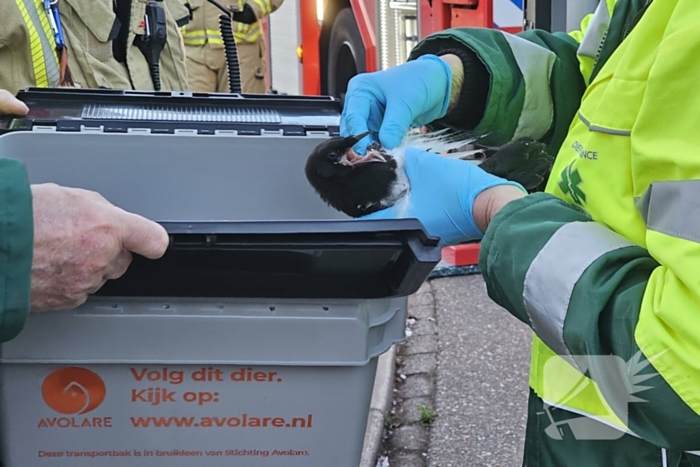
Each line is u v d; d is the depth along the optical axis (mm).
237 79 2312
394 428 2777
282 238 912
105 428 1011
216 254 939
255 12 4820
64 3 2139
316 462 1053
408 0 4227
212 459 1035
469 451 2635
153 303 973
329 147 1134
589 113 1057
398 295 995
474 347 3309
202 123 1298
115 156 1228
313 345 998
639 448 1021
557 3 2436
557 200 1004
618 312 858
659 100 854
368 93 1353
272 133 1282
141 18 2357
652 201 853
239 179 1258
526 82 1413
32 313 956
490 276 995
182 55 2666
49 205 908
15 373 985
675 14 864
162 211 1247
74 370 987
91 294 962
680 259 792
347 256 946
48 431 1007
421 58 1453
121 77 2275
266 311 985
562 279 896
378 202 1123
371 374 1049
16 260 881
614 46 1105
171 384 1002
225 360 992
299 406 1026
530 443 1233
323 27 5094
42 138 1199
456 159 1217
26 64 1892
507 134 1443
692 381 791
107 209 919
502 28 3529
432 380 3074
